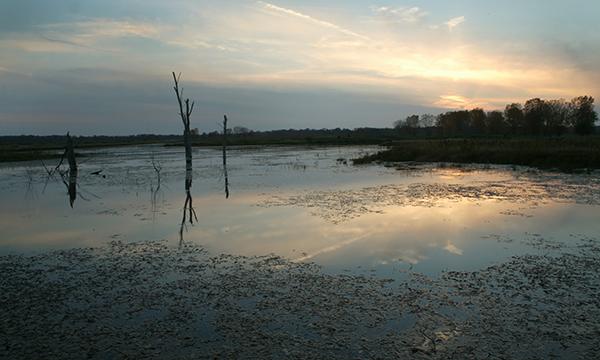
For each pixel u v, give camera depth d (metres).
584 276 7.79
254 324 6.11
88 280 8.14
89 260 9.47
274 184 22.50
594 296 6.87
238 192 19.78
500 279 7.74
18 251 10.38
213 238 11.19
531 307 6.51
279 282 7.82
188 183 23.20
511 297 6.91
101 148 85.25
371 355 5.22
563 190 18.09
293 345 5.48
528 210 13.95
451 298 6.92
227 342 5.60
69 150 28.75
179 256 9.60
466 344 5.45
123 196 19.55
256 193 19.27
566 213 13.36
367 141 86.69
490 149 35.56
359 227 11.93
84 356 5.31
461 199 16.31
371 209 14.52
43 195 20.72
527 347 5.34
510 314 6.28
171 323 6.20
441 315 6.30
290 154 53.41
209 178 26.64
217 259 9.32
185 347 5.49
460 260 8.91
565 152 29.55
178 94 28.72
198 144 90.25
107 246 10.62
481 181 21.94
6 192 22.14
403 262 8.84
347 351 5.31
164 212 15.16
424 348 5.36
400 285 7.55
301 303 6.84
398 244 10.17
